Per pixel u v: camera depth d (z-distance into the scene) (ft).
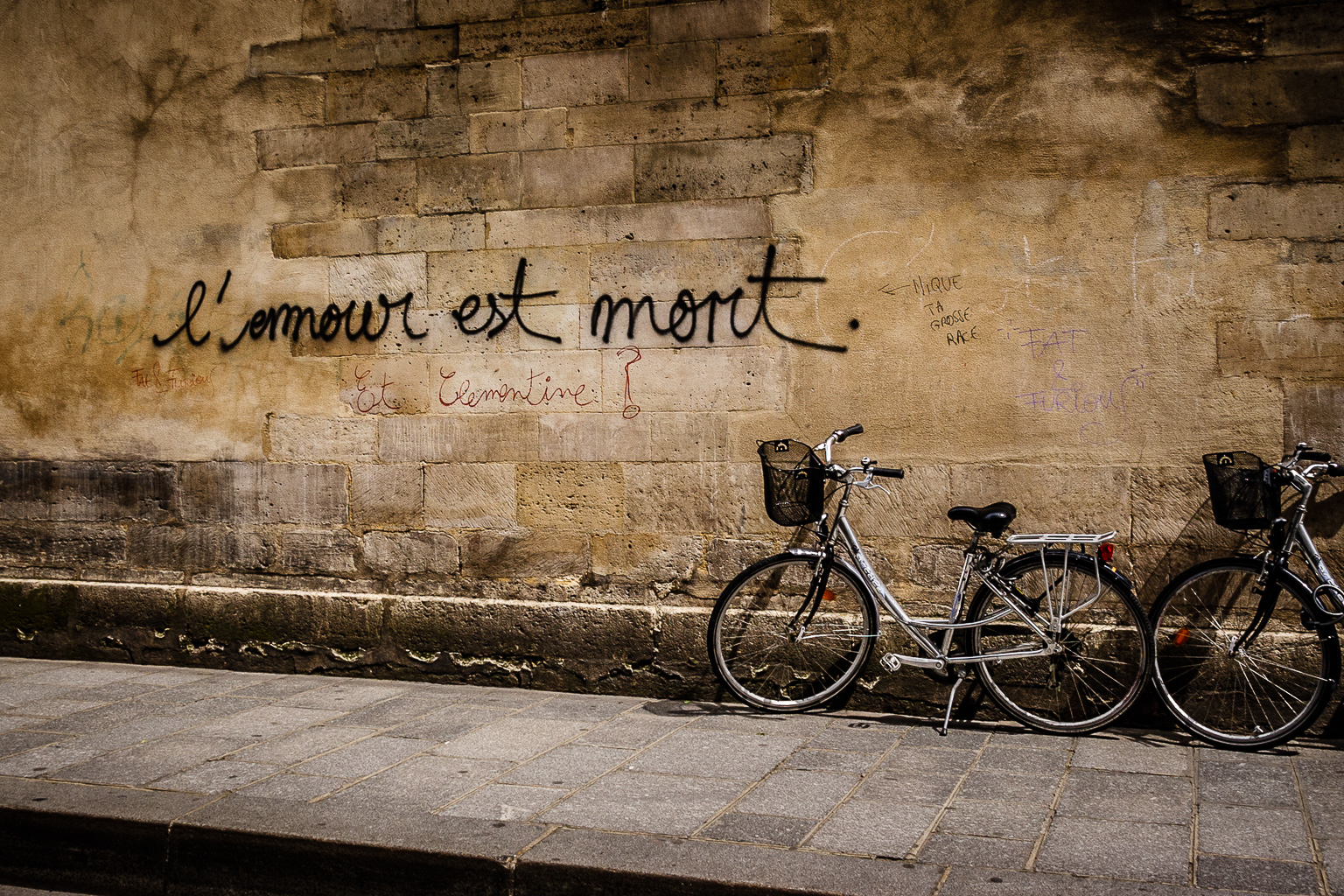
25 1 20.85
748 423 17.66
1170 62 16.01
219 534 20.01
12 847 12.33
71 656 20.44
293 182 19.66
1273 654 15.21
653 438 18.04
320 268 19.56
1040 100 16.47
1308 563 14.84
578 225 18.37
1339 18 15.40
